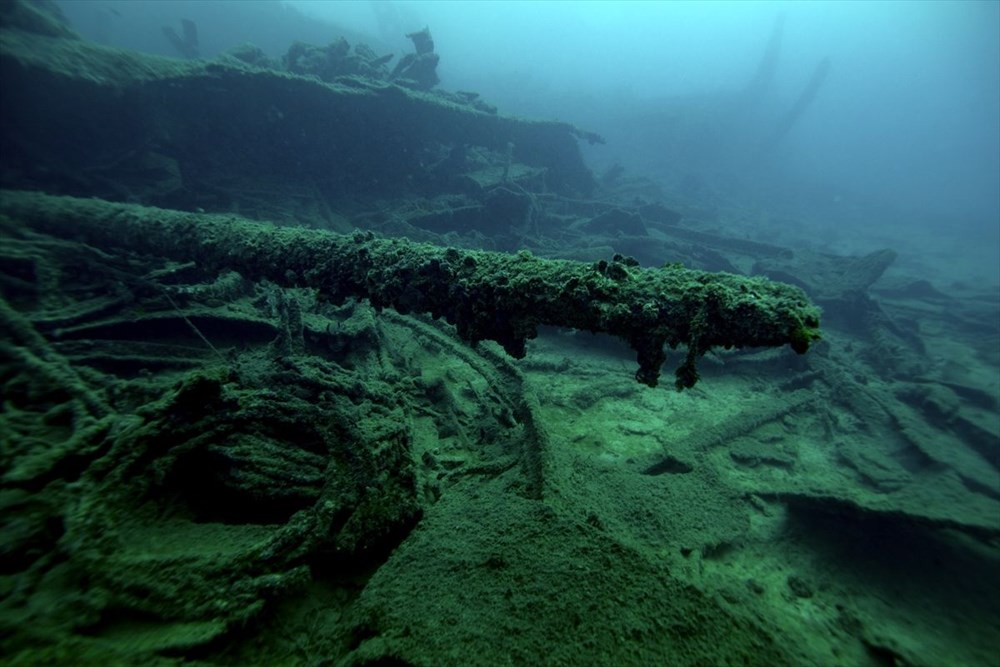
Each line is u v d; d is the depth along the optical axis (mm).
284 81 10188
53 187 7832
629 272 3416
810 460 6055
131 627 2291
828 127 100312
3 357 4039
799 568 4117
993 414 7305
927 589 3957
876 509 4242
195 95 9555
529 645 2182
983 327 12359
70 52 7562
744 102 43125
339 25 31734
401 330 7500
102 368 5098
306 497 3193
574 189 18750
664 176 35844
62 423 3621
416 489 3471
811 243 23344
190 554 2584
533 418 4512
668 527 3689
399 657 2152
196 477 3244
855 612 3729
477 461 4285
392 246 4492
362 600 2545
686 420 6586
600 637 2193
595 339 8789
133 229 6219
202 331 6117
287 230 5379
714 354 8156
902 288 14805
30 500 2605
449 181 14000
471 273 3877
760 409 6699
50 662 2012
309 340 6320
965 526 4070
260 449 3363
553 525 2875
